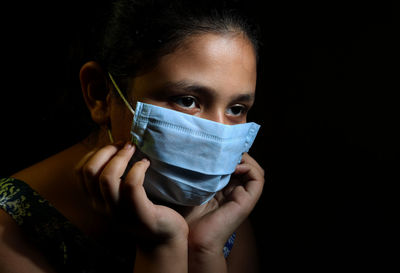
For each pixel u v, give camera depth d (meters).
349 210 2.07
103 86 1.04
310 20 2.06
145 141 0.92
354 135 2.09
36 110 1.82
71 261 1.05
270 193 2.17
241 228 1.42
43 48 1.74
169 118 0.88
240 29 0.90
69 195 1.12
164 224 0.94
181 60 0.86
